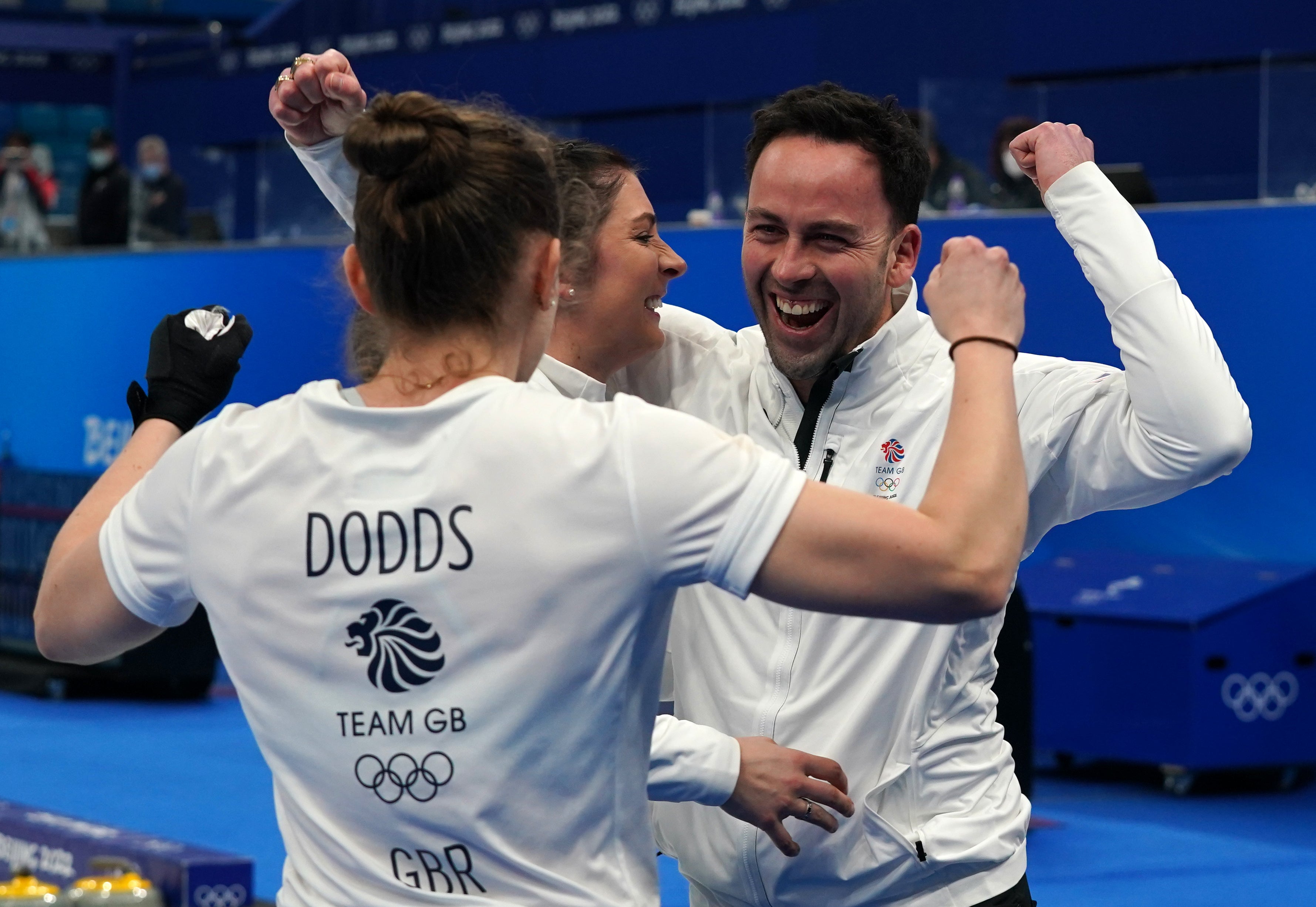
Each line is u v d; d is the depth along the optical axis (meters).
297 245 15.74
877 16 21.47
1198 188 14.34
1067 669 12.35
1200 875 9.82
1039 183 4.07
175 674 16.64
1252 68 15.95
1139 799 11.89
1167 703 11.82
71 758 13.70
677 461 2.80
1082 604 12.33
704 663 4.18
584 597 2.79
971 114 14.75
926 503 2.86
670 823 4.34
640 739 2.97
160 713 16.00
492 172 2.88
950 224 12.46
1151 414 3.73
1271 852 10.38
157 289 17.14
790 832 4.05
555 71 24.69
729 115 15.70
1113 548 12.98
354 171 3.73
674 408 4.50
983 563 2.79
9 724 15.27
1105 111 14.74
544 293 3.02
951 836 3.99
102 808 11.86
